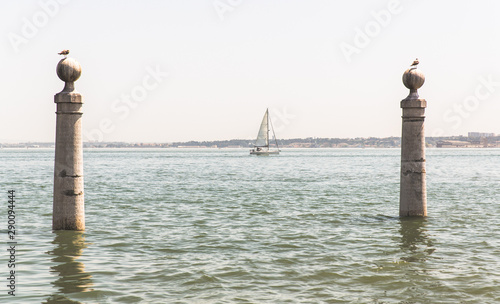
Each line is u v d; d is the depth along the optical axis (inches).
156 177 2352.4
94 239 698.8
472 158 6658.5
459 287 474.3
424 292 460.4
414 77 811.4
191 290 465.7
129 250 634.2
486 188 1620.3
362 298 445.4
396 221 875.4
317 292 462.0
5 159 6486.2
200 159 6604.3
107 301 431.2
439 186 1712.6
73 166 685.3
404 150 844.6
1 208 1052.5
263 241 700.7
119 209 1059.9
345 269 542.6
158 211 1030.4
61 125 674.2
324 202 1213.7
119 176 2439.7
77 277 503.5
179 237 729.0
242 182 1980.8
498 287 472.4
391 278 506.3
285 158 7126.0
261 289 470.6
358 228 805.9
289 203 1190.9
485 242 685.9
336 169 3331.7
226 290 466.6
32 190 1534.2
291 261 579.5
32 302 426.0
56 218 697.0
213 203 1188.5
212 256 604.7
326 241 698.2
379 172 2861.7
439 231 766.5
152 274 518.6
